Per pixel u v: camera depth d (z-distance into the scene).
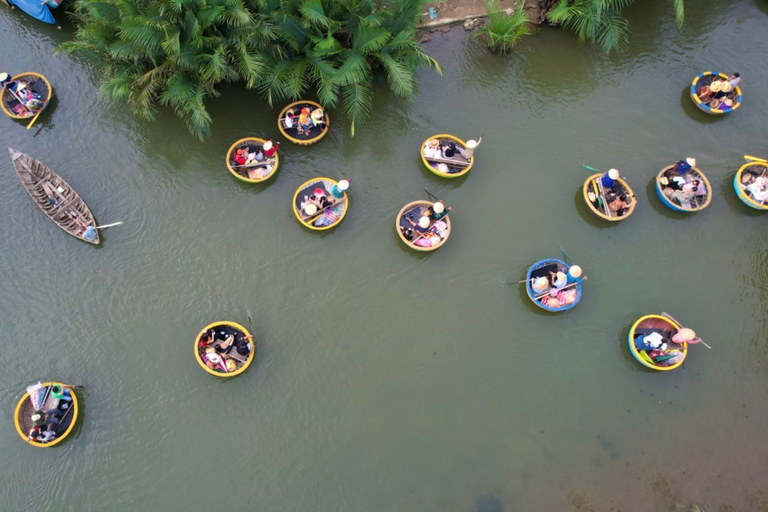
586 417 16.16
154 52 15.81
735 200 18.53
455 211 18.17
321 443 15.71
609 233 18.11
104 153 18.56
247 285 17.14
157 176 18.28
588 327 17.03
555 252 17.86
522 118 19.58
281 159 18.52
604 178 17.72
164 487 15.16
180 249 17.44
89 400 15.78
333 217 17.53
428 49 20.19
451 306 17.20
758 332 17.09
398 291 17.30
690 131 19.61
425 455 15.69
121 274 17.09
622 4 21.06
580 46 20.53
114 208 17.83
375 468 15.52
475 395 16.31
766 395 16.45
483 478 15.50
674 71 20.42
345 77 16.25
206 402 15.92
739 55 20.67
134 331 16.52
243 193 18.12
